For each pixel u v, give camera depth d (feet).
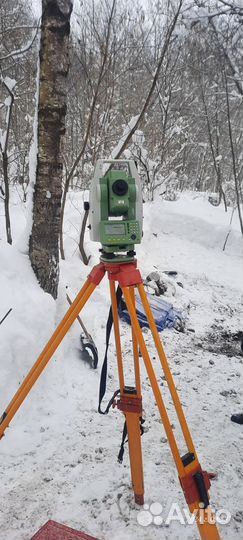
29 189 11.93
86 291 5.98
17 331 10.20
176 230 30.42
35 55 21.22
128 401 6.79
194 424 10.02
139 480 7.09
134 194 5.92
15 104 25.29
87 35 25.40
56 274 12.45
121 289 6.13
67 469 8.20
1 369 9.46
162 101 36.68
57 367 11.28
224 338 17.15
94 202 5.80
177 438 9.35
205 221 30.94
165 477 8.05
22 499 7.39
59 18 10.42
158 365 13.29
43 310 11.32
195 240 29.91
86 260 19.35
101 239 5.76
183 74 38.68
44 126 11.10
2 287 11.09
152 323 5.62
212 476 6.92
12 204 26.14
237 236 30.19
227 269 26.40
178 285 22.04
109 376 12.01
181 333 16.63
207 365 13.75
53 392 10.61
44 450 8.73
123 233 5.76
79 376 11.56
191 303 20.62
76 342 12.50
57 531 6.27
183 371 13.12
